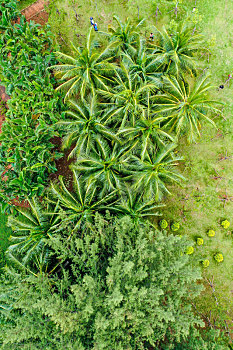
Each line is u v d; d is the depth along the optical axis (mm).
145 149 9836
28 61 11844
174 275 10125
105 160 10531
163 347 10648
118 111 10641
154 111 10922
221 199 13930
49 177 13938
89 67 11117
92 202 11219
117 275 8977
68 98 11836
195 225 13906
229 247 13750
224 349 10695
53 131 11742
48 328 9414
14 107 11883
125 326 9117
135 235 10391
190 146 14273
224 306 13445
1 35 12406
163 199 14125
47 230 10766
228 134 14203
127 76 10508
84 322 9148
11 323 9930
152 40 13625
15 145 11609
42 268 10742
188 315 9875
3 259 13883
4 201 11664
